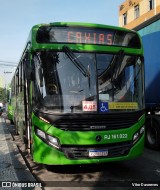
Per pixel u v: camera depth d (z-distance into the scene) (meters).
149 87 7.20
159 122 6.71
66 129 4.37
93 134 4.39
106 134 4.45
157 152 6.69
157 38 6.93
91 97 4.56
